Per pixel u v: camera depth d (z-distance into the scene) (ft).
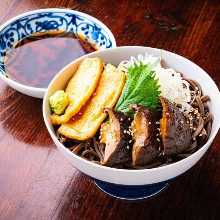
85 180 1.69
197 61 2.08
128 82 1.62
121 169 1.44
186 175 1.71
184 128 1.51
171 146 1.49
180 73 1.78
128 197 1.64
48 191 1.65
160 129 1.50
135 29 2.21
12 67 2.03
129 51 1.79
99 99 1.68
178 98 1.67
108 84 1.70
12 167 1.72
